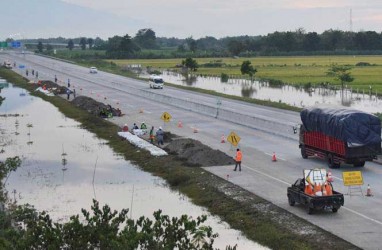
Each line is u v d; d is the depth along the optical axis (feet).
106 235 73.61
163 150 201.67
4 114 320.91
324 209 123.85
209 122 268.21
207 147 191.52
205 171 168.35
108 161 193.88
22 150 214.07
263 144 210.38
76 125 278.46
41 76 574.56
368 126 163.22
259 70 645.10
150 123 266.77
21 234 77.46
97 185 161.17
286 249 106.83
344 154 163.02
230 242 112.27
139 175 173.37
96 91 430.61
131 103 350.84
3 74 601.62
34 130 263.29
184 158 186.39
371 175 159.12
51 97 396.37
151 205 139.95
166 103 346.54
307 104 353.31
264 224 119.75
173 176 164.35
